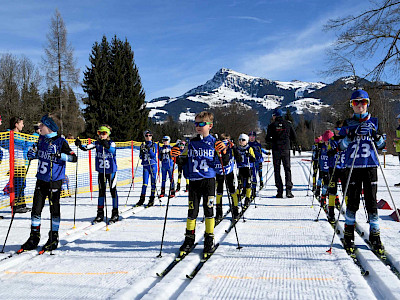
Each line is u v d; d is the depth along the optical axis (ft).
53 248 13.53
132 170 45.21
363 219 17.74
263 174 52.34
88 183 35.55
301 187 35.17
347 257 11.55
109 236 15.88
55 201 13.69
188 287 9.00
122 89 118.73
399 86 51.72
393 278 9.11
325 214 20.15
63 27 96.17
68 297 8.85
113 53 121.70
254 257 11.93
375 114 60.75
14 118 23.61
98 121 114.83
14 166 23.04
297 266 10.82
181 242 14.38
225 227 17.02
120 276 10.34
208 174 12.71
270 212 21.27
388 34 47.78
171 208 23.99
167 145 29.27
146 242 14.56
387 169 51.26
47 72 95.81
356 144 12.69
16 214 22.39
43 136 13.88
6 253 12.84
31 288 9.52
